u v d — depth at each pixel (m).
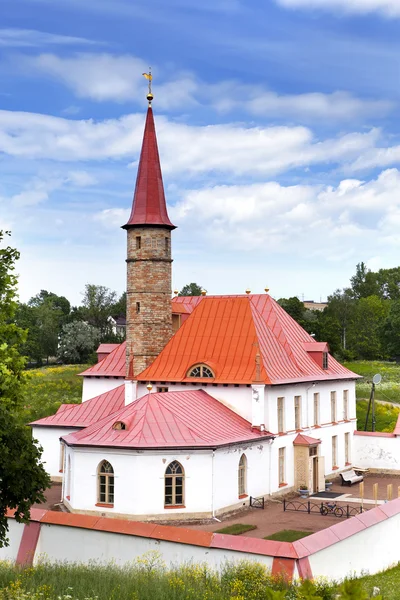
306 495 53.28
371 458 64.88
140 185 58.25
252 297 63.00
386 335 137.00
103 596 24.34
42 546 33.75
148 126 59.09
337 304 151.88
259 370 50.81
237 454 47.06
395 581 31.09
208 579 27.11
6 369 26.56
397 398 88.44
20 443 27.30
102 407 57.25
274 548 28.25
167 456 43.53
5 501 27.31
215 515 44.12
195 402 50.31
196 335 56.69
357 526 32.09
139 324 56.84
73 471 45.12
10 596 23.52
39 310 146.12
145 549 31.02
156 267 57.09
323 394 60.75
